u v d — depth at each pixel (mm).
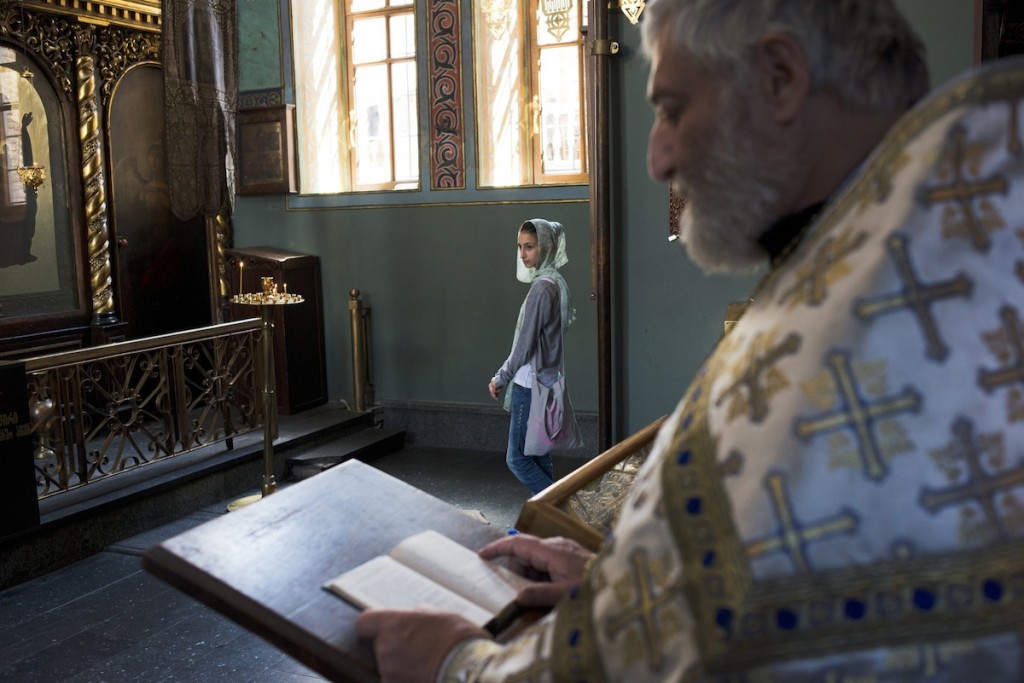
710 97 819
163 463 5688
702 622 652
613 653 723
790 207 828
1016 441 632
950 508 623
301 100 7457
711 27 806
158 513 5301
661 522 714
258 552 1209
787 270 769
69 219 6715
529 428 4758
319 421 6922
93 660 3682
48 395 5156
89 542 4859
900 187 690
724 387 731
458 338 7078
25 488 4441
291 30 7320
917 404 636
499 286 6902
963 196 666
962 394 635
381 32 7316
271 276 7094
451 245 7012
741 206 827
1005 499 624
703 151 832
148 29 7125
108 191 6977
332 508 1363
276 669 3582
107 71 6906
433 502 1490
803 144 806
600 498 1763
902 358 645
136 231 7242
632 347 5137
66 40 6582
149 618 4082
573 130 6793
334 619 1113
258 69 7426
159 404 5496
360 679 1045
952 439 630
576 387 6668
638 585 718
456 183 6938
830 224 746
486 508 5633
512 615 1209
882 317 654
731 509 668
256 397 6227
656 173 888
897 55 806
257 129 7453
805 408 657
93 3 6621
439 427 7164
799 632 624
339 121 7504
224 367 5973
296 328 7184
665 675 678
